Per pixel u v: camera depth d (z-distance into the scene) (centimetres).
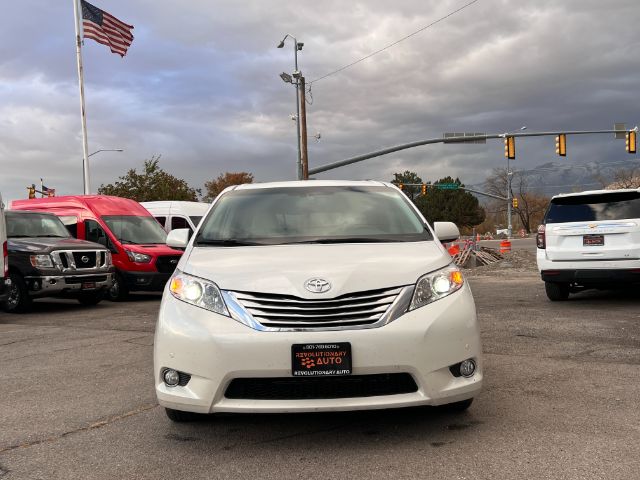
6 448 396
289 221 489
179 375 384
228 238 469
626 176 7575
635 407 448
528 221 9256
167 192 4269
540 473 331
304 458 364
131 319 1041
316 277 379
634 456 352
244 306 375
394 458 360
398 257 410
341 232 473
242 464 358
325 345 360
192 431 420
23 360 690
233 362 363
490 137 2834
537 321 861
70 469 358
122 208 1485
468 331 385
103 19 2375
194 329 375
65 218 1450
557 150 2811
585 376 543
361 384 369
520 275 1770
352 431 409
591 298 1118
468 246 2380
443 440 388
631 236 939
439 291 390
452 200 8481
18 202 1569
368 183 559
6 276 1047
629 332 757
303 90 3219
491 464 346
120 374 603
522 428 406
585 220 975
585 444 373
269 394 371
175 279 413
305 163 3180
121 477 345
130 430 426
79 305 1312
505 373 561
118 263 1373
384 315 371
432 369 369
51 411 478
